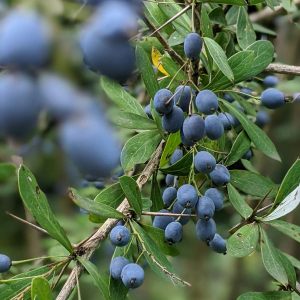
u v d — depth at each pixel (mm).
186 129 498
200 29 518
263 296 520
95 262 678
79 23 246
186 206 506
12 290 504
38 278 474
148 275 1227
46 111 215
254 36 574
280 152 1064
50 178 253
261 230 515
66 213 722
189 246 1216
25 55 210
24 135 210
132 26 264
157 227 528
